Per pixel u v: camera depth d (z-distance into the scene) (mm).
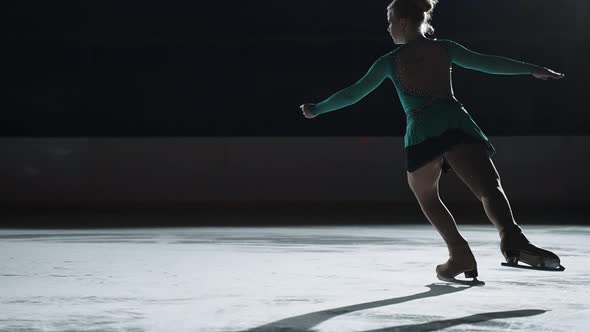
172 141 14906
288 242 7473
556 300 3840
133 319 3340
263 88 16312
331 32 16125
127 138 14859
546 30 15898
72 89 16125
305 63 16250
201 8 16047
